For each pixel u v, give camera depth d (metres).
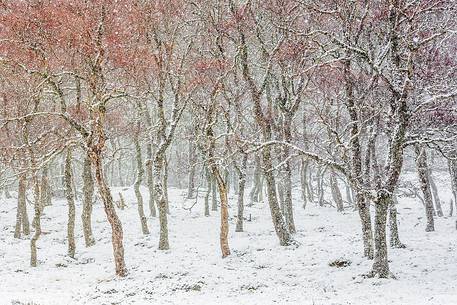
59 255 29.56
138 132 36.56
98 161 24.42
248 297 19.16
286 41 29.89
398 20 20.39
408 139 21.88
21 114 28.94
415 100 21.22
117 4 26.08
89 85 25.31
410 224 38.88
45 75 23.72
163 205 30.80
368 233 24.84
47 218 41.91
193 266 25.80
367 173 24.25
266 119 29.67
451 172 40.34
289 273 23.33
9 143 31.19
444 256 24.48
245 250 29.05
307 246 29.25
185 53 31.11
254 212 44.47
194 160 44.41
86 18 23.75
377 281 20.19
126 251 30.50
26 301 18.48
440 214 44.41
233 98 32.66
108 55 25.50
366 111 25.50
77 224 39.69
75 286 22.92
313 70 27.69
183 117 50.16
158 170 30.91
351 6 23.67
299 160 49.44
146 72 31.39
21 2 25.00
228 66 29.52
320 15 27.17
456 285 18.94
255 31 30.94
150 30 29.73
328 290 19.66
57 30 24.19
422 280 20.16
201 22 32.66
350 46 20.66
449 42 24.67
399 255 25.38
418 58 22.36
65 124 33.38
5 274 25.16
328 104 31.12
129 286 22.05
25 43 24.53
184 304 18.17
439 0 21.17
